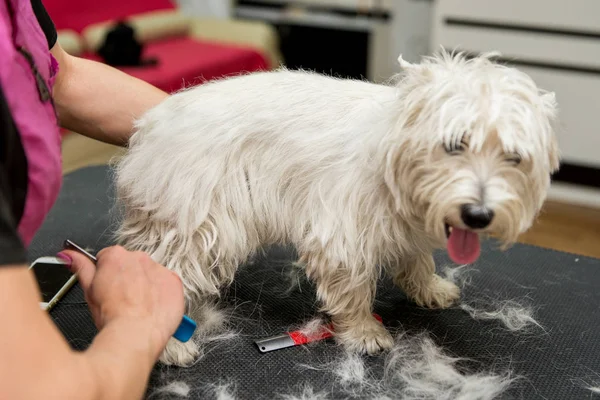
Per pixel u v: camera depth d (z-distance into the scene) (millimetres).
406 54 2951
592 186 2240
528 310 849
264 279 912
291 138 724
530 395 681
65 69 823
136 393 490
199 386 687
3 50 475
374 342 753
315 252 740
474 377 701
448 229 684
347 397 670
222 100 739
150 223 746
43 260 900
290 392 676
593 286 921
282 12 3068
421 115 654
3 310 384
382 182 706
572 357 750
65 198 1153
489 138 635
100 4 2434
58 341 422
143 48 2297
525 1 2039
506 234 671
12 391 383
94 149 2037
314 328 784
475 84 641
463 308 853
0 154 441
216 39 2711
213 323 789
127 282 577
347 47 2973
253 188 734
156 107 773
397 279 864
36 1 721
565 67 2080
